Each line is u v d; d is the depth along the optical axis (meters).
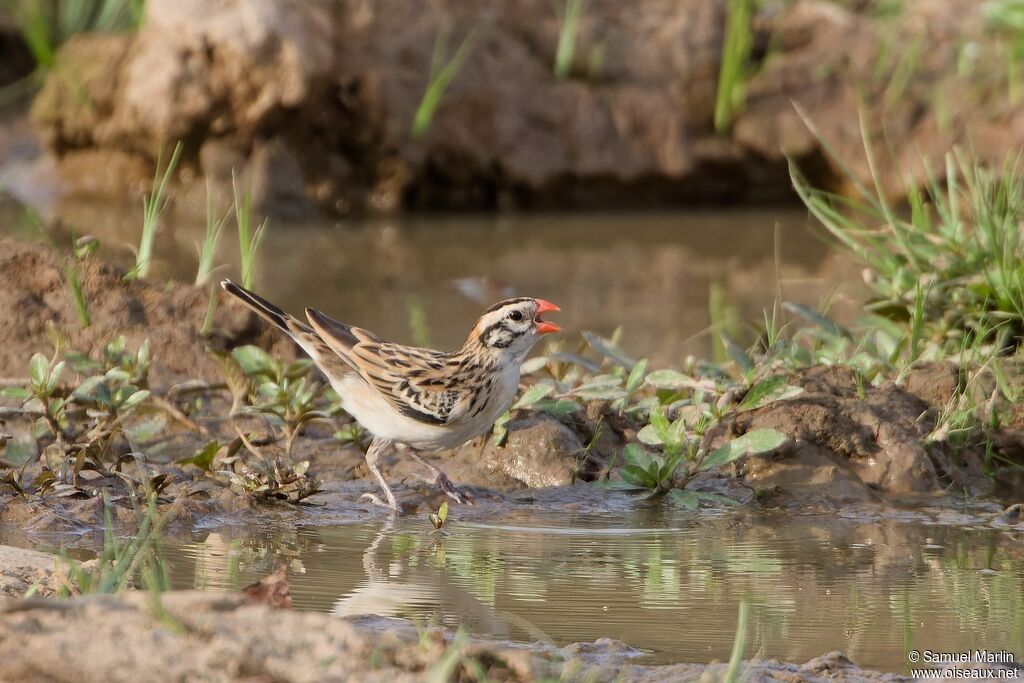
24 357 12.40
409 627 7.57
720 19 24.88
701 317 16.72
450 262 19.78
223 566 8.74
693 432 11.43
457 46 23.59
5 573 7.90
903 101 23.92
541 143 24.06
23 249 13.10
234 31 21.98
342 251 20.33
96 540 9.27
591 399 11.94
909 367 12.09
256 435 11.52
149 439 11.52
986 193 13.38
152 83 22.30
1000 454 11.59
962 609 8.20
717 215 23.98
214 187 22.42
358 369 10.88
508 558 9.19
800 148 24.20
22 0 25.47
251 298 11.44
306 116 22.73
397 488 10.90
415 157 23.39
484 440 11.50
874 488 11.12
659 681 6.89
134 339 12.70
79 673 6.23
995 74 23.69
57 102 23.23
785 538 9.85
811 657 7.39
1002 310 12.66
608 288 18.33
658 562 9.16
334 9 22.83
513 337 10.79
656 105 24.44
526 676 6.72
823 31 24.80
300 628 6.66
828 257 20.47
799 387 11.67
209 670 6.30
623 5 24.83
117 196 23.16
